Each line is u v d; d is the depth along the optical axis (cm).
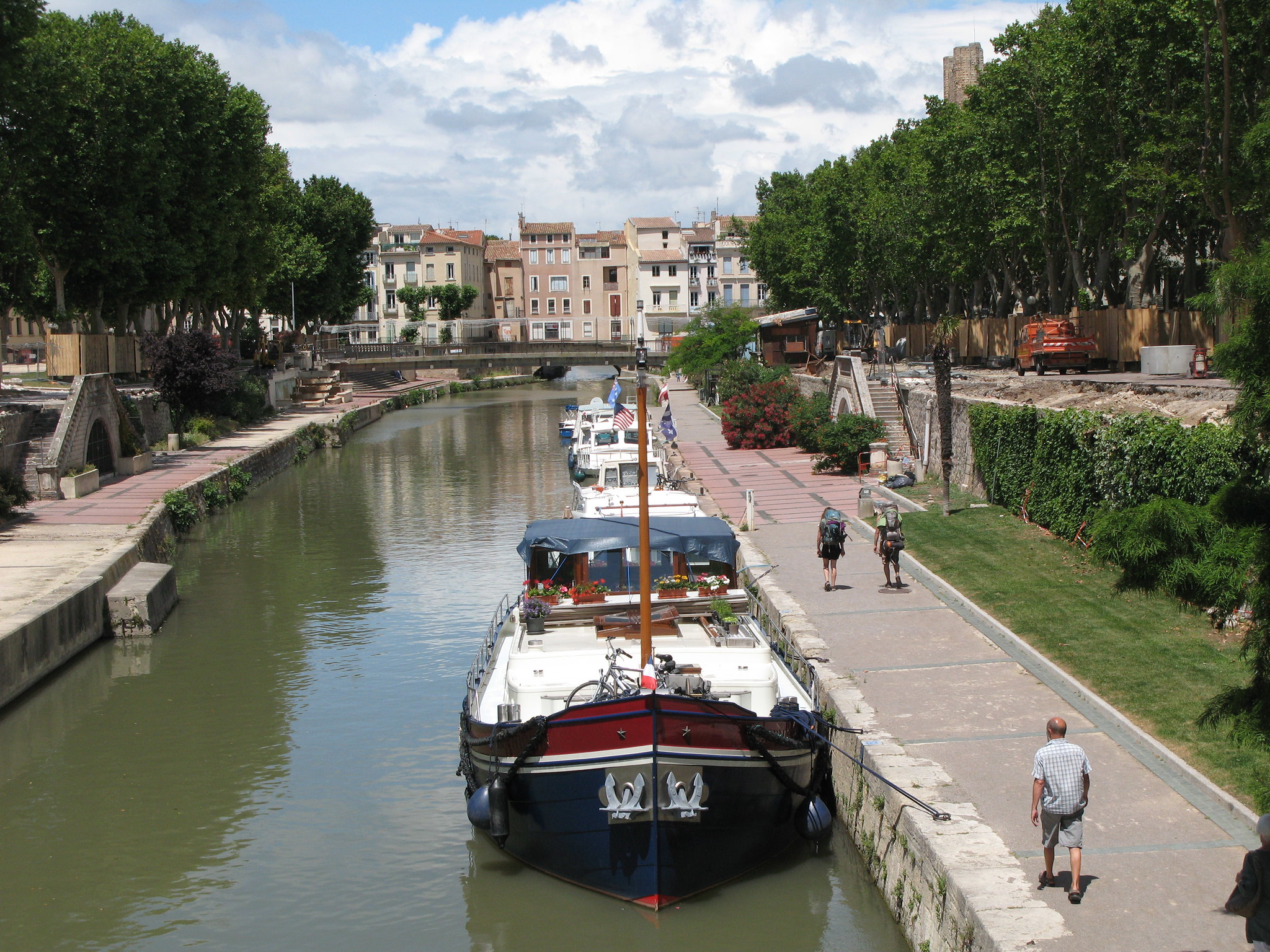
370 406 7869
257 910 1345
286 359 8400
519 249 14762
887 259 6384
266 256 6694
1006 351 5084
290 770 1745
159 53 4838
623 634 1596
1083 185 4097
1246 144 1470
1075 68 3750
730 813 1348
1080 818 1013
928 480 3631
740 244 13375
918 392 3962
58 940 1288
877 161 6819
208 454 4828
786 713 1416
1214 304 1265
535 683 1447
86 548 2812
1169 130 3412
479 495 4369
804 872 1410
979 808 1207
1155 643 1706
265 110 6122
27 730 1916
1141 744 1359
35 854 1490
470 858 1460
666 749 1284
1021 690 1587
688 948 1230
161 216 4934
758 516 3216
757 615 2192
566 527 1711
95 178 4550
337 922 1312
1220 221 3344
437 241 13925
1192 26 3216
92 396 3975
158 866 1454
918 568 2353
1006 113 4281
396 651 2339
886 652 1803
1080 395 3097
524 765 1352
